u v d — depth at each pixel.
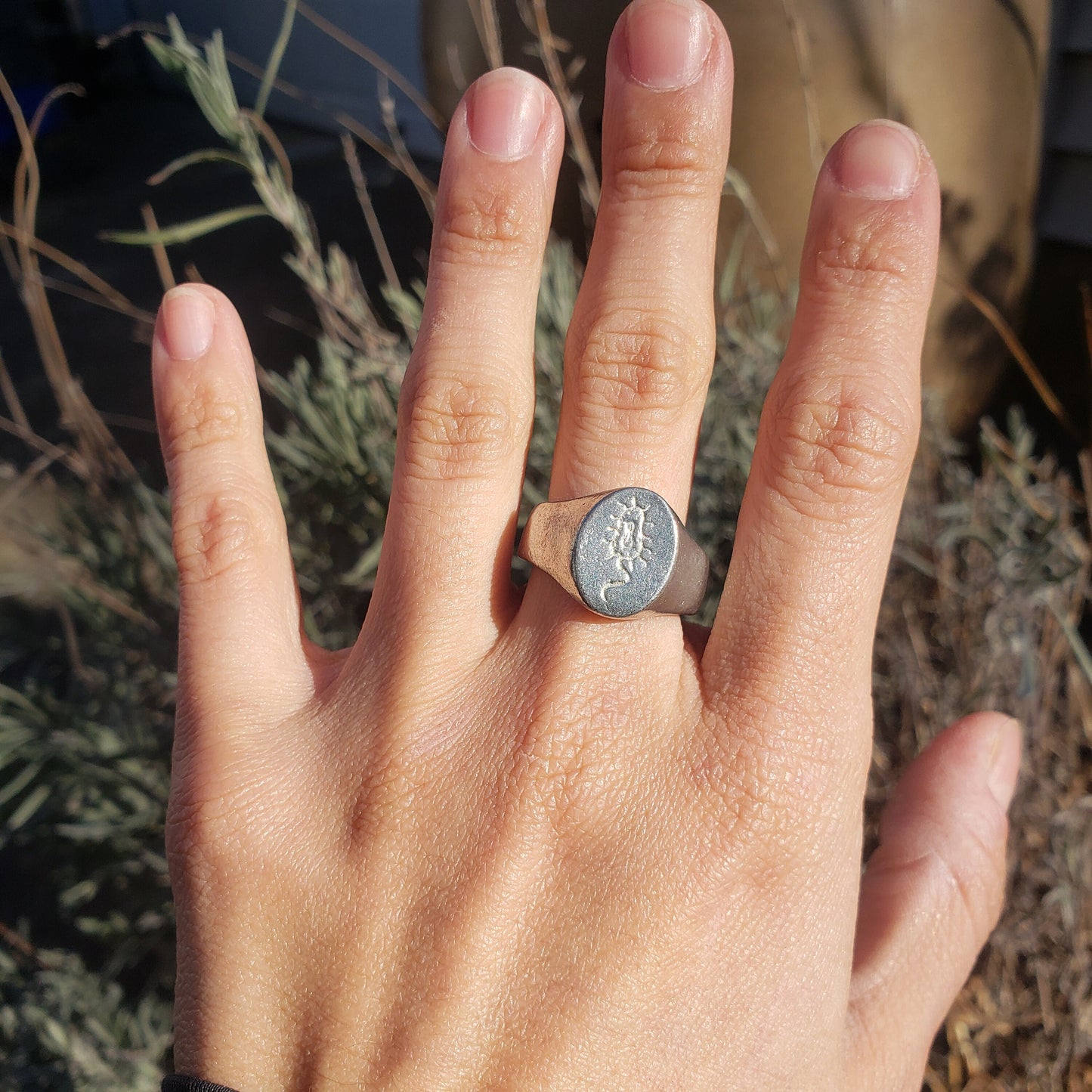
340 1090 0.13
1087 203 0.35
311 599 0.25
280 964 0.13
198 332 0.15
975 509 0.23
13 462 0.44
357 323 0.23
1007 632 0.22
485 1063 0.13
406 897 0.13
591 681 0.14
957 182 0.30
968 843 0.15
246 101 0.83
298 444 0.23
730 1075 0.13
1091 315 0.31
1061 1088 0.21
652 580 0.13
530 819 0.13
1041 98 0.31
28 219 0.24
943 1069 0.22
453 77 0.35
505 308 0.14
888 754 0.24
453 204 0.14
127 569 0.26
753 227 0.31
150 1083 0.20
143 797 0.23
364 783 0.14
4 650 0.29
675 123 0.14
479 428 0.14
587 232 0.31
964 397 0.35
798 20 0.28
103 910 0.27
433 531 0.14
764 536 0.14
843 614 0.13
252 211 0.19
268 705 0.15
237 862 0.14
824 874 0.13
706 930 0.13
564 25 0.30
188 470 0.15
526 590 0.14
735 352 0.25
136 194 0.72
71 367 0.52
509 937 0.13
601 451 0.14
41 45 0.81
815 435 0.13
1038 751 0.22
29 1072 0.20
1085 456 0.25
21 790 0.26
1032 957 0.21
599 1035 0.13
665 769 0.13
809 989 0.13
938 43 0.28
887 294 0.13
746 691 0.13
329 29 0.24
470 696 0.14
